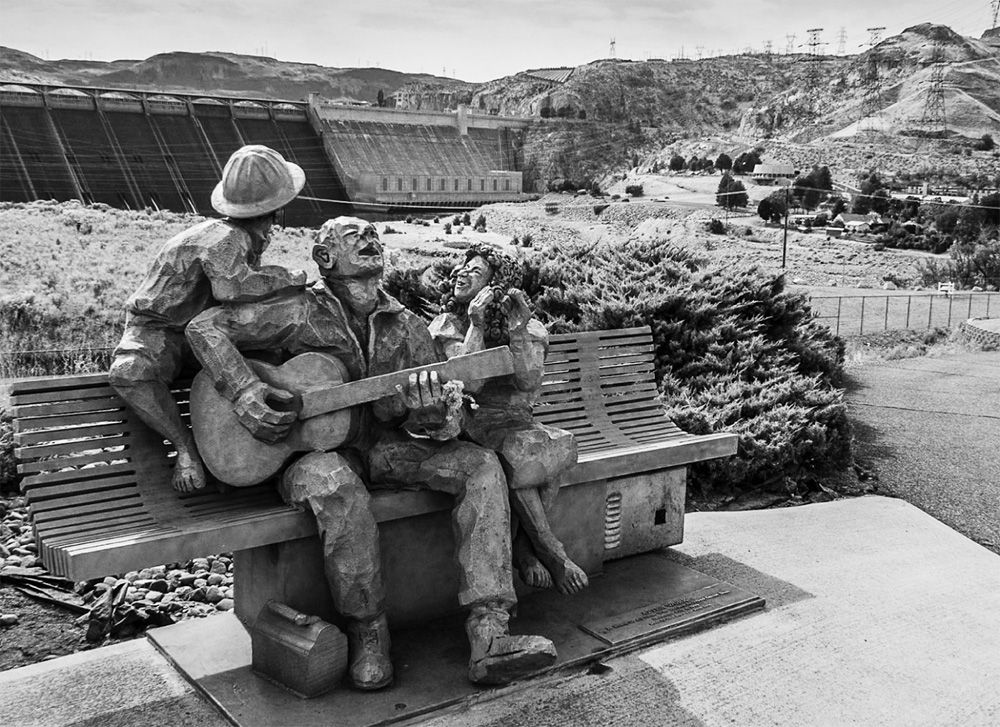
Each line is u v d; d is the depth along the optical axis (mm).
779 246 70625
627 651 4520
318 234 4246
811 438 7797
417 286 8922
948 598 5344
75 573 3453
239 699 3896
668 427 5988
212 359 3801
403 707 3848
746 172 128750
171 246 3840
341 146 122500
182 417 4148
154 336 3895
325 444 4012
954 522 6914
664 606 4941
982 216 77438
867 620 5000
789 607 5129
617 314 8789
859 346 21703
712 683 4262
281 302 3982
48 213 52438
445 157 140625
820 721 3988
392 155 127875
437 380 4008
